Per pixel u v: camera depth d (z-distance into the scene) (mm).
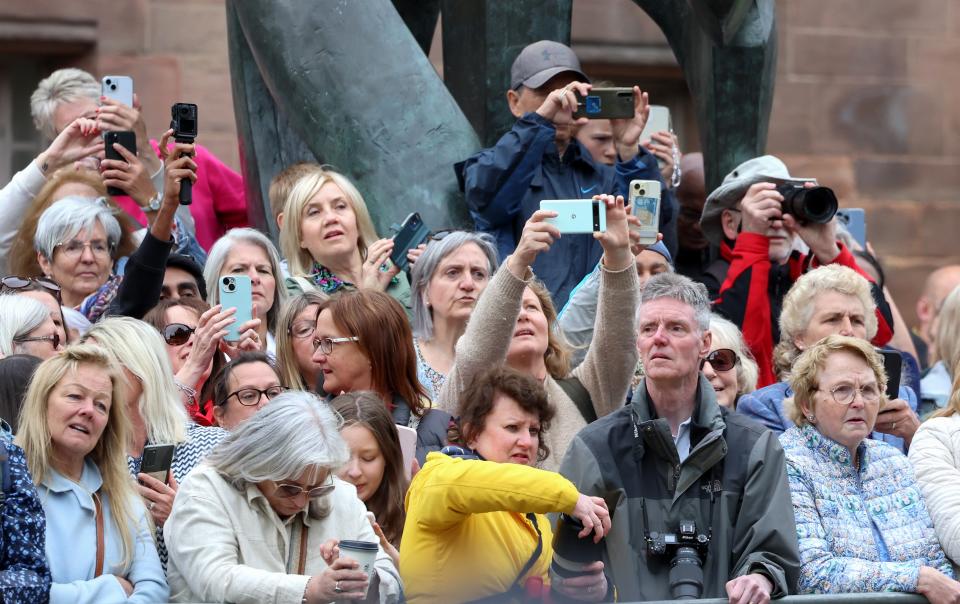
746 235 15383
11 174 25328
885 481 12375
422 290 13906
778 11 27516
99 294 14555
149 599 10859
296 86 15500
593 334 13383
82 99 17297
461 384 12914
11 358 11922
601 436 11805
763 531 11469
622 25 27172
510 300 12797
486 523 11375
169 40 25172
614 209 13031
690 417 11820
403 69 15547
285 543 10984
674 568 11445
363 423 11789
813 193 15164
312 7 15516
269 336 14602
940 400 17109
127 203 16344
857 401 12219
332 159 15484
